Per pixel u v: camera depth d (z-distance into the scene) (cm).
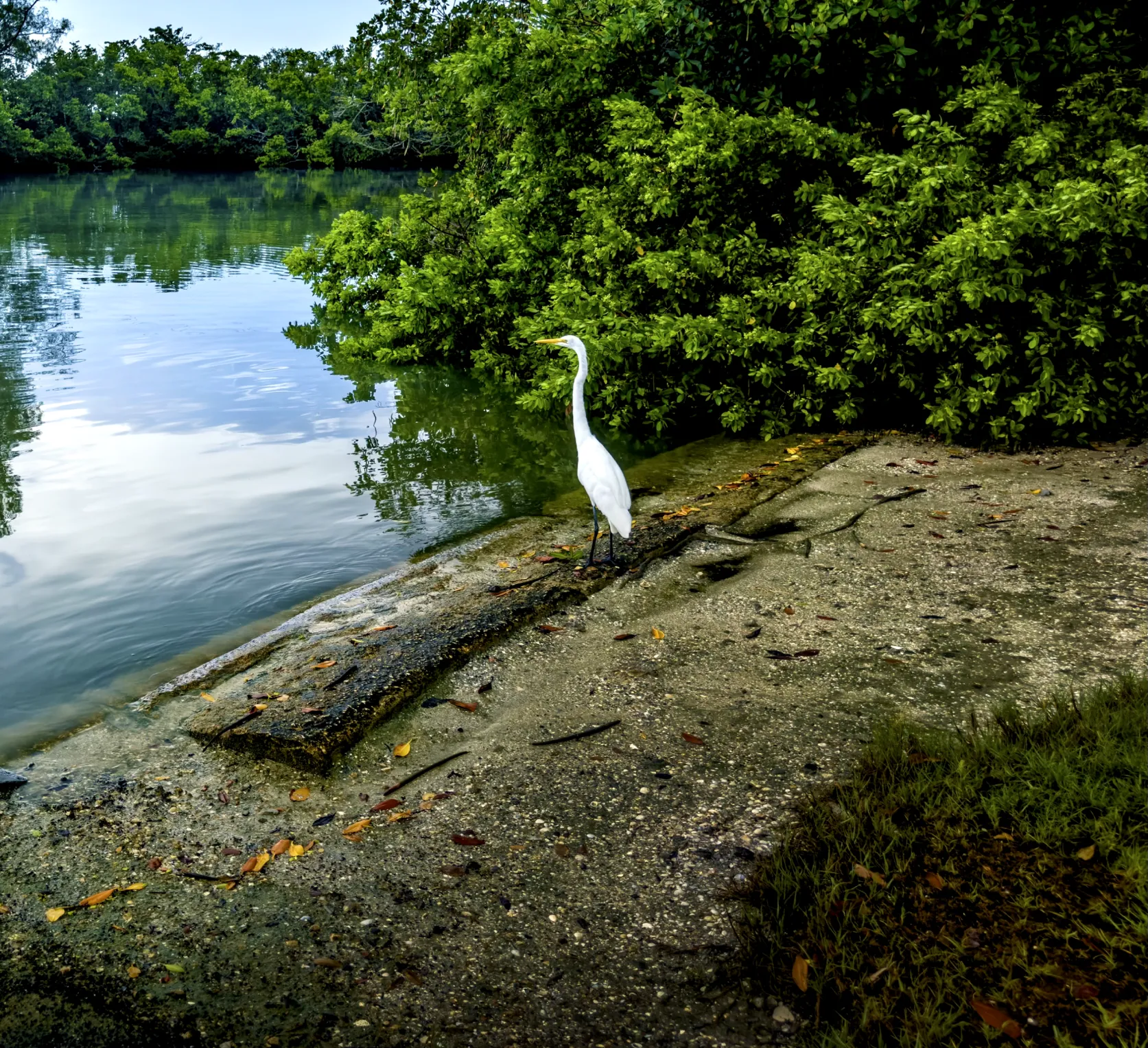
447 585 562
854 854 299
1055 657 440
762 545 605
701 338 863
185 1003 262
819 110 1052
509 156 1293
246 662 473
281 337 1474
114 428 972
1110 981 241
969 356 837
